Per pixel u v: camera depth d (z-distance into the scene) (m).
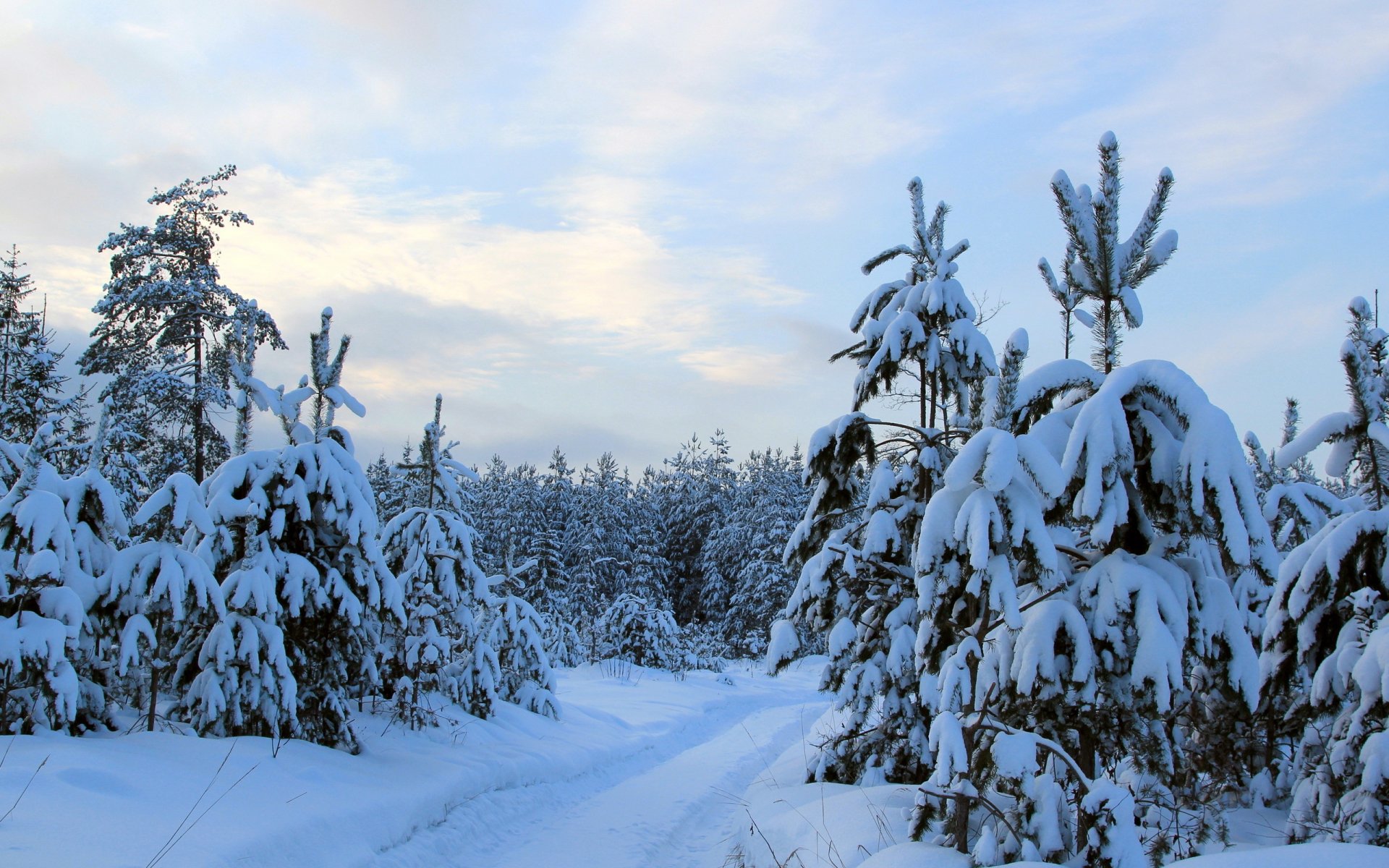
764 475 54.28
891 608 10.05
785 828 8.17
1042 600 6.31
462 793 9.34
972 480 6.11
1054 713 6.16
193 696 8.56
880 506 10.05
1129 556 6.31
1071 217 7.29
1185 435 6.50
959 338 10.22
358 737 10.00
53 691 7.16
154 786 6.39
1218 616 6.32
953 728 5.55
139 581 8.02
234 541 9.64
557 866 8.10
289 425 10.41
